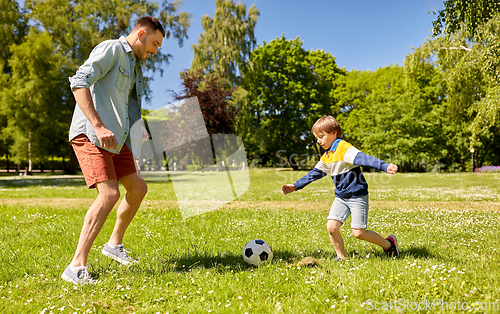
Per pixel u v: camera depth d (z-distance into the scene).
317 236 4.61
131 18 25.23
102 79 2.96
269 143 34.28
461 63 17.16
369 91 41.09
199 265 3.30
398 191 12.44
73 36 24.44
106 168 2.92
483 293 2.28
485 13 9.53
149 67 26.25
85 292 2.57
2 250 3.81
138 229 5.23
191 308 2.23
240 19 30.17
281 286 2.62
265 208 7.57
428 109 36.94
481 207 7.77
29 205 8.18
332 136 3.49
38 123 24.47
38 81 23.41
